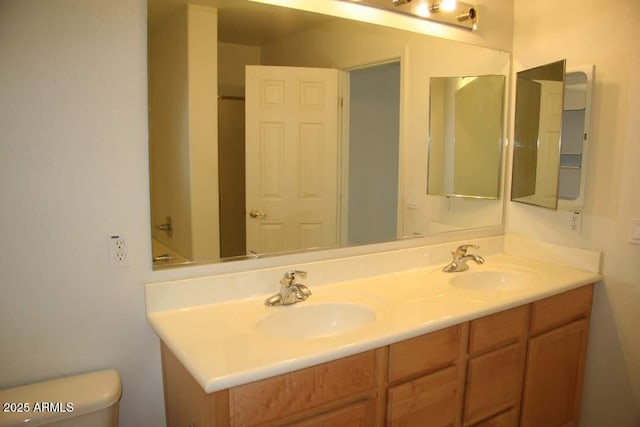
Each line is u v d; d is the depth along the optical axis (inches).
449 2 81.7
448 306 62.3
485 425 67.1
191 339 50.7
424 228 85.0
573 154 83.0
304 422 48.1
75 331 54.8
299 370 46.8
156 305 58.7
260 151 67.1
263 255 67.8
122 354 57.7
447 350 59.9
